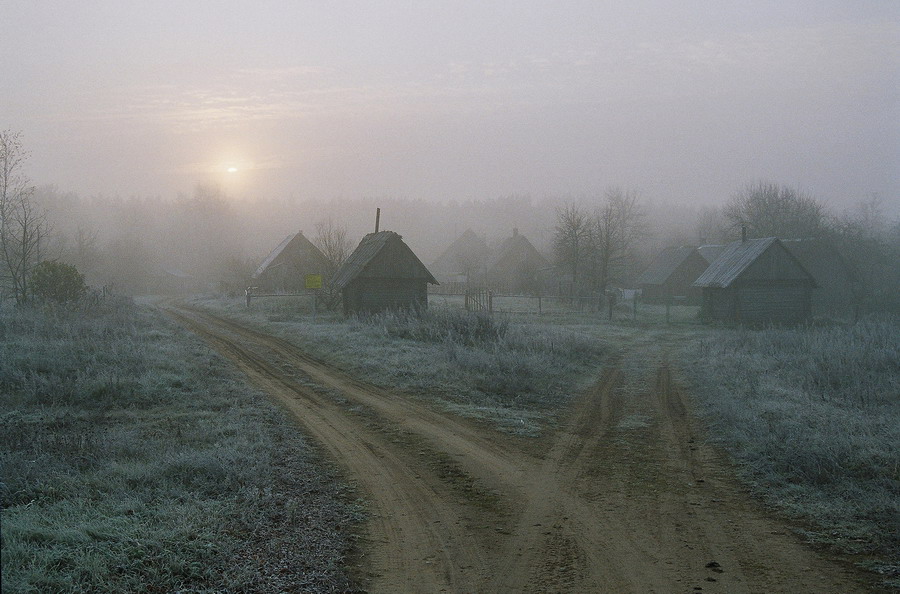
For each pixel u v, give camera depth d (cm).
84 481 827
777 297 4166
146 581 583
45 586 537
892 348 2023
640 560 695
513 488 964
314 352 2350
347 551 711
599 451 1200
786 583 631
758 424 1273
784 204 6619
